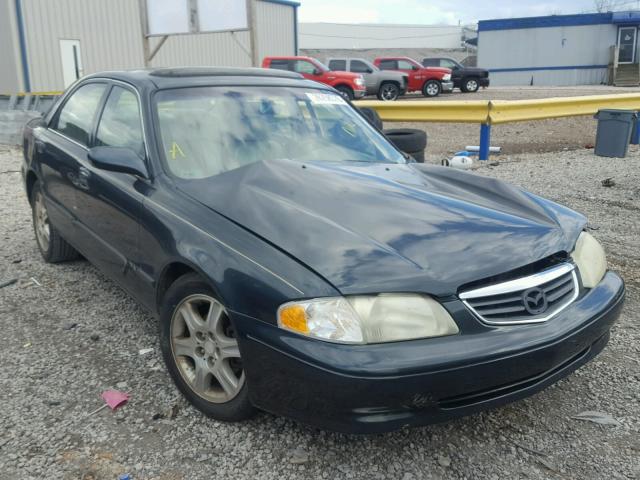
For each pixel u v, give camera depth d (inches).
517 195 133.4
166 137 136.6
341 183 124.6
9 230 241.8
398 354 90.6
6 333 151.2
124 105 151.7
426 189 128.4
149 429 112.9
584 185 314.5
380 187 124.5
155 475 101.0
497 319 98.7
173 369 120.1
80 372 132.6
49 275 191.0
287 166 131.7
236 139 141.7
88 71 881.5
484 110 380.8
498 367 94.5
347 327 91.9
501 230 111.1
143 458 105.0
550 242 111.7
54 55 839.7
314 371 91.3
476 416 118.2
